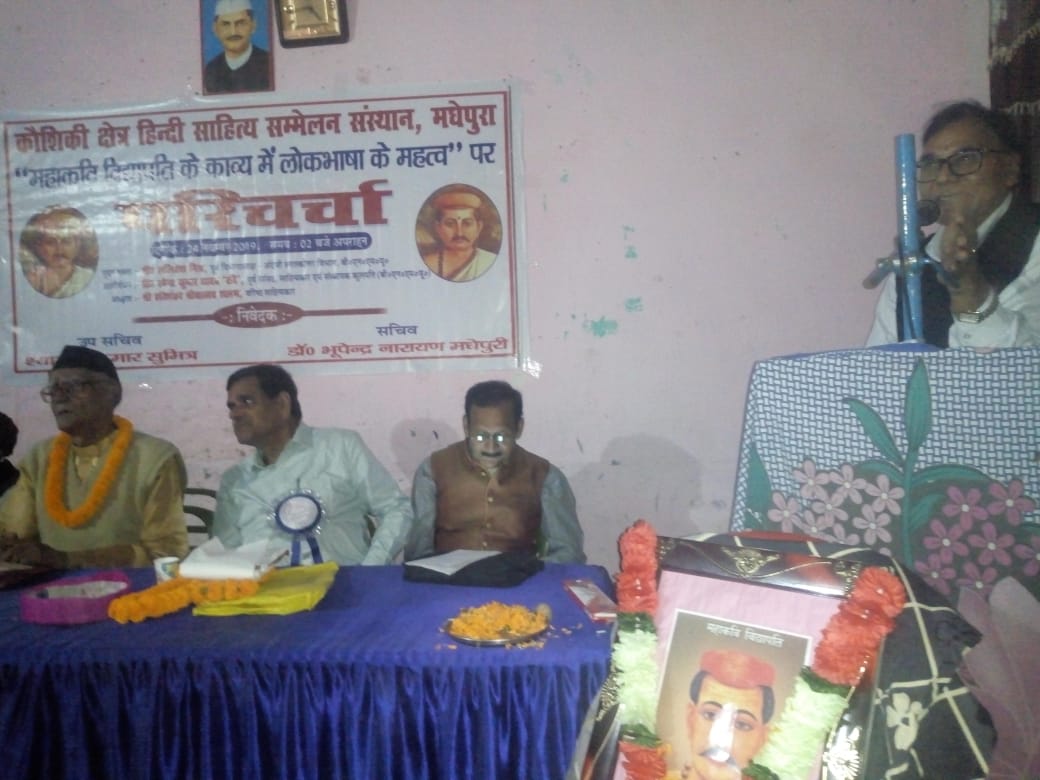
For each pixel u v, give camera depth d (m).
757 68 2.51
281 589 1.74
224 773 1.50
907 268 1.74
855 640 1.11
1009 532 1.40
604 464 2.64
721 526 2.62
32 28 2.70
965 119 2.39
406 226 2.66
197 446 2.73
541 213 2.61
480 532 2.41
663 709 1.23
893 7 2.45
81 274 2.75
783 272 2.55
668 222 2.57
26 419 2.76
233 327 2.72
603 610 1.59
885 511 1.48
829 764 1.12
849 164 2.50
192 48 2.68
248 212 2.71
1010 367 1.44
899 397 1.50
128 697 1.50
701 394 2.60
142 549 2.46
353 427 2.71
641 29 2.54
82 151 2.73
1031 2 2.29
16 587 1.95
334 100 2.65
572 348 2.63
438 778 1.46
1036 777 1.34
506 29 2.58
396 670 1.46
